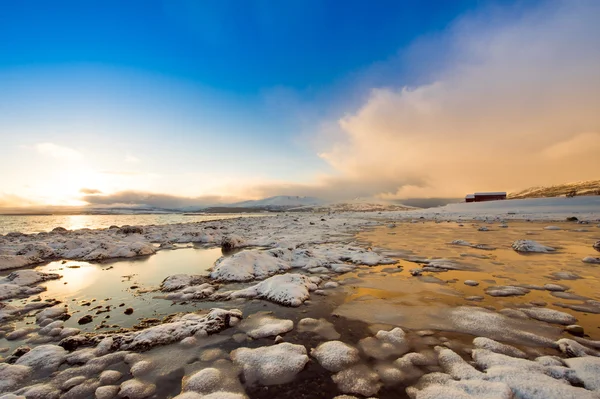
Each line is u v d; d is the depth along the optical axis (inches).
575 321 211.3
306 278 317.1
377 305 252.1
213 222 1659.7
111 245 537.6
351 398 132.6
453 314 227.9
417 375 149.6
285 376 150.6
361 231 917.8
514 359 158.1
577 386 136.6
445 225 1075.9
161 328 201.8
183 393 137.7
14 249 541.3
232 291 301.9
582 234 689.0
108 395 139.0
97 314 245.6
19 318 240.8
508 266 384.5
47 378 154.1
